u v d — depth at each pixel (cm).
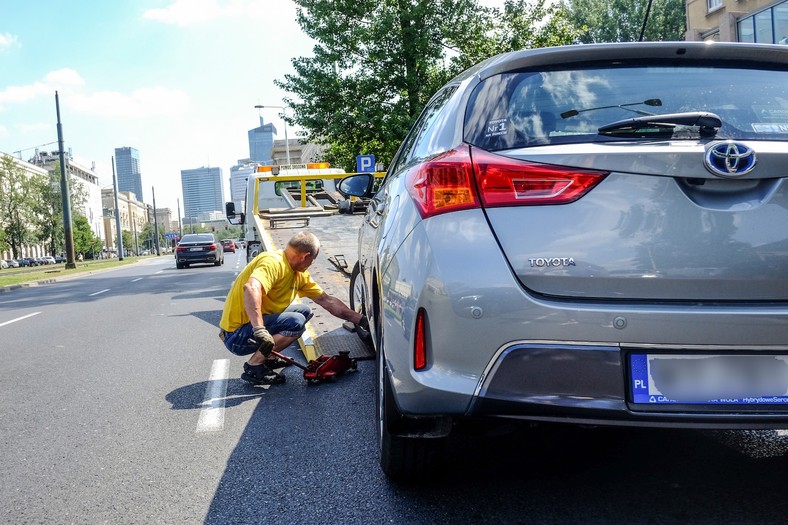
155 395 494
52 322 1019
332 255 883
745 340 213
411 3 2108
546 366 219
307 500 289
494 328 222
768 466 303
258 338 470
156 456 358
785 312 213
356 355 546
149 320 966
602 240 219
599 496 277
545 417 221
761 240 216
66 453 370
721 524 248
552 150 228
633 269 217
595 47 259
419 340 237
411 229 248
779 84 262
